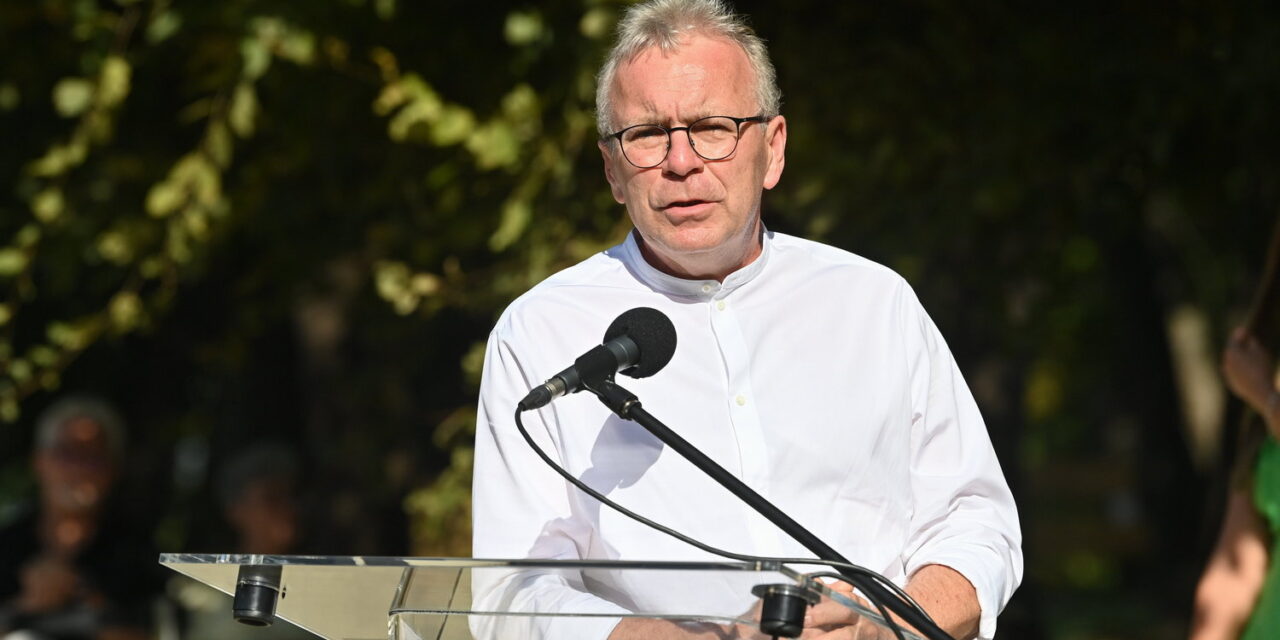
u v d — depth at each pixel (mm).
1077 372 57500
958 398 10883
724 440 10344
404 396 28109
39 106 25688
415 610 8492
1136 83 20906
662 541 10094
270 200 25406
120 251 22703
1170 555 57594
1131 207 24281
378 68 21500
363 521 28844
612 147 10344
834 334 10641
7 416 23062
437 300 21109
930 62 20422
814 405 10438
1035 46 20453
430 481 27984
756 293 10695
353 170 24469
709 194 9984
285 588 8320
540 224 20562
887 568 10352
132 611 22453
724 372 10492
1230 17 20281
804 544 8711
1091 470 91625
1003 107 20688
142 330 24000
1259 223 27609
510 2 21828
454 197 21422
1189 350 64375
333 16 20906
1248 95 20516
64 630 21844
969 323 26672
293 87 22266
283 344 34312
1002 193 21078
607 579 9477
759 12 20578
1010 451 34281
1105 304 52156
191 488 33406
